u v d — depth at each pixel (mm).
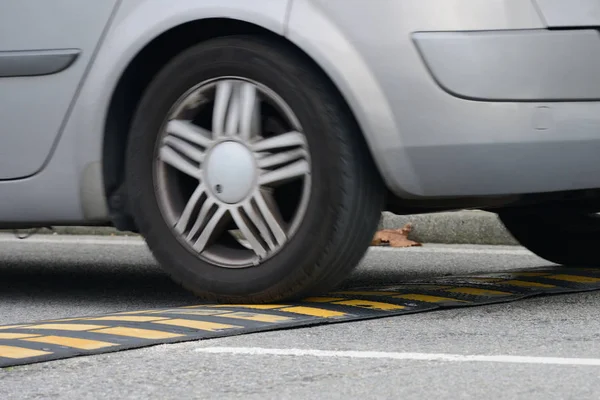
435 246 13109
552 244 9516
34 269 10742
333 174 7000
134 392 5105
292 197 7551
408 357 5797
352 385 5184
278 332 6512
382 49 6848
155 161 7461
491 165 6844
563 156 6883
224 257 7328
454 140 6812
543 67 6832
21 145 7691
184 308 7293
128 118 7719
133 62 7406
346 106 7043
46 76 7609
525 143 6824
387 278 9719
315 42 6918
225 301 7363
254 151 7145
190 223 7406
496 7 6828
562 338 6332
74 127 7551
